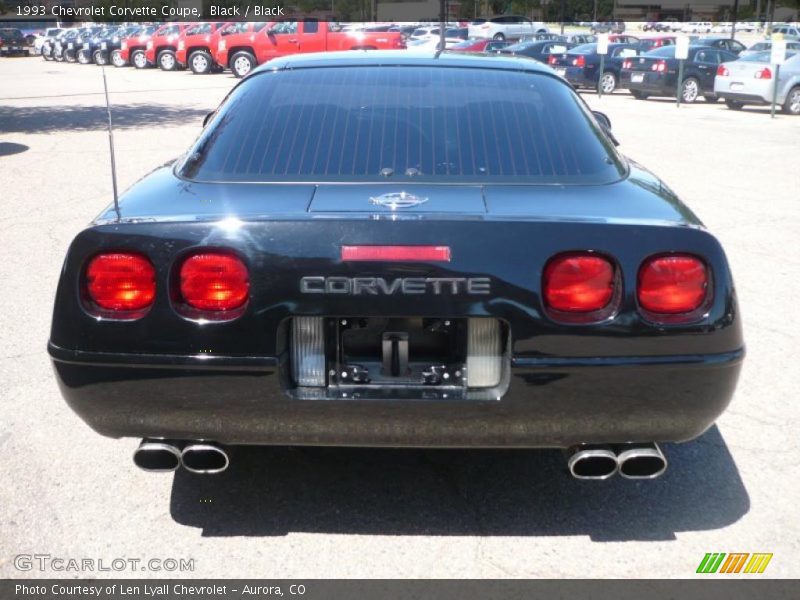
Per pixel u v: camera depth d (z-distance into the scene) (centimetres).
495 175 286
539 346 247
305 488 316
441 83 335
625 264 246
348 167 289
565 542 283
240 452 343
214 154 301
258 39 2517
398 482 321
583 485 320
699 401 256
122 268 250
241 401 253
